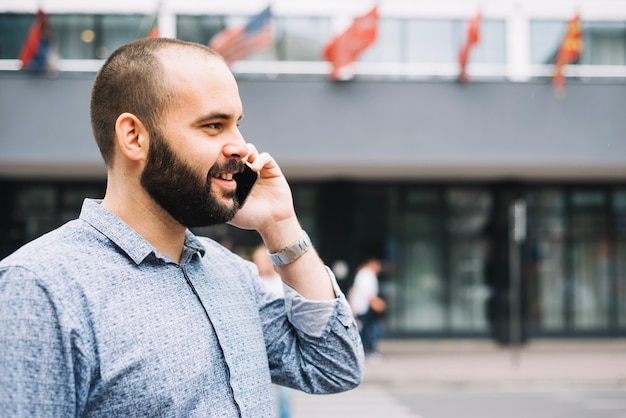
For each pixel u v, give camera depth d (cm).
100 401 131
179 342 139
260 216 168
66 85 1332
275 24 1395
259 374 154
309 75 1395
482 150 1378
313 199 1625
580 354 1473
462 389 1161
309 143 1368
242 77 1364
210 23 1356
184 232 152
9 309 125
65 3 1370
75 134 1330
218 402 143
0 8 1361
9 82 1324
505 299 1597
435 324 1619
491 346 1588
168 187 142
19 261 130
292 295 170
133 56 144
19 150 1326
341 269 1572
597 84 1377
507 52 1417
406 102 1374
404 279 1623
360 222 1625
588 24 1434
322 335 169
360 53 1280
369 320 1352
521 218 1339
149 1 1377
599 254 1628
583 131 1379
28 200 1588
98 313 132
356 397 1068
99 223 141
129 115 142
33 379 124
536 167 1428
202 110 143
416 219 1630
